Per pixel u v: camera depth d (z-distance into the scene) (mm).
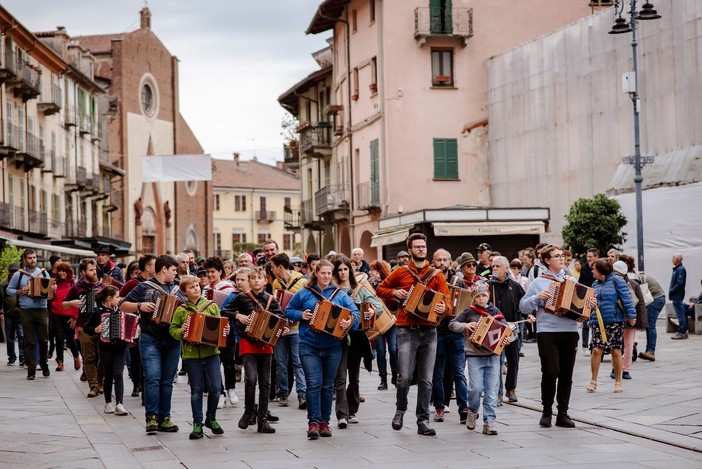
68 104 64688
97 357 17672
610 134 39906
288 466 10844
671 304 29016
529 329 27828
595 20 40562
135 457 11570
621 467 10492
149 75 91500
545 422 13320
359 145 51500
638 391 16375
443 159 48312
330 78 58219
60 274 22422
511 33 48781
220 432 13086
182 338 12703
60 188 63156
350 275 13344
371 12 49406
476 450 11680
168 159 56125
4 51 51125
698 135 35062
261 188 121500
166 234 93312
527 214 38031
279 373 16047
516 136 45656
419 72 48219
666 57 36438
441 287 12922
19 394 18016
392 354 17844
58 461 11312
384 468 10633
